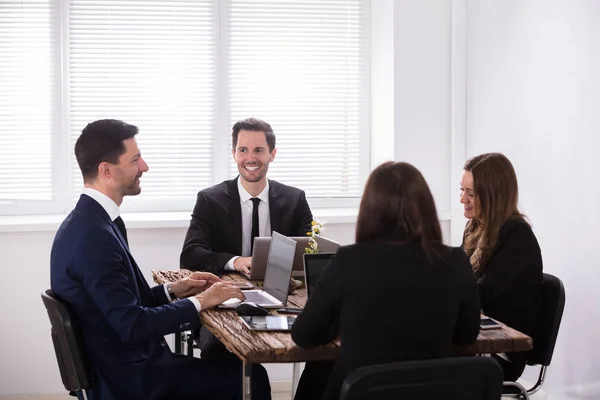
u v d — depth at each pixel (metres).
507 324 2.84
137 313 2.50
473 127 4.37
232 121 4.66
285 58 4.70
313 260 2.70
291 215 3.71
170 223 4.28
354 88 4.78
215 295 2.71
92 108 4.50
